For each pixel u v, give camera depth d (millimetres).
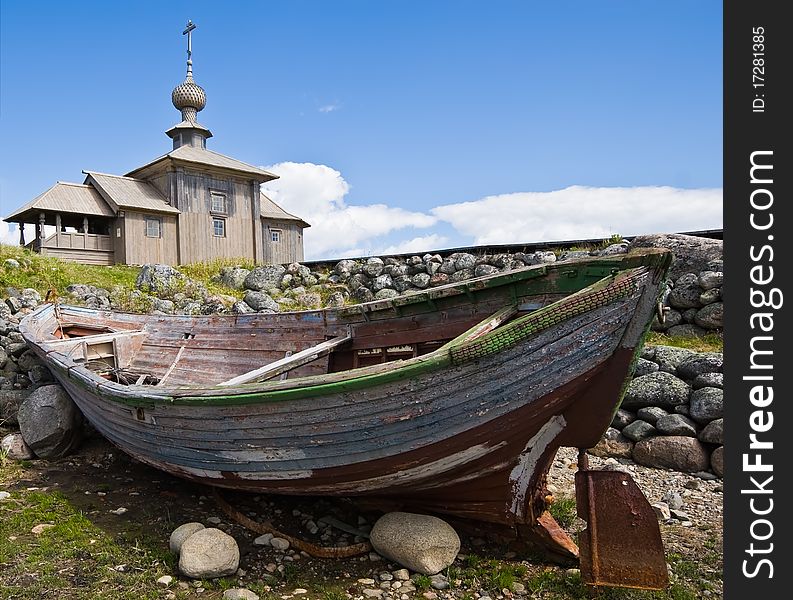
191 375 7074
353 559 4109
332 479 4113
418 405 3645
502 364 3506
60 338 8164
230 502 5031
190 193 17828
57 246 15680
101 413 5453
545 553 4098
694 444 5781
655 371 6473
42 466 5949
